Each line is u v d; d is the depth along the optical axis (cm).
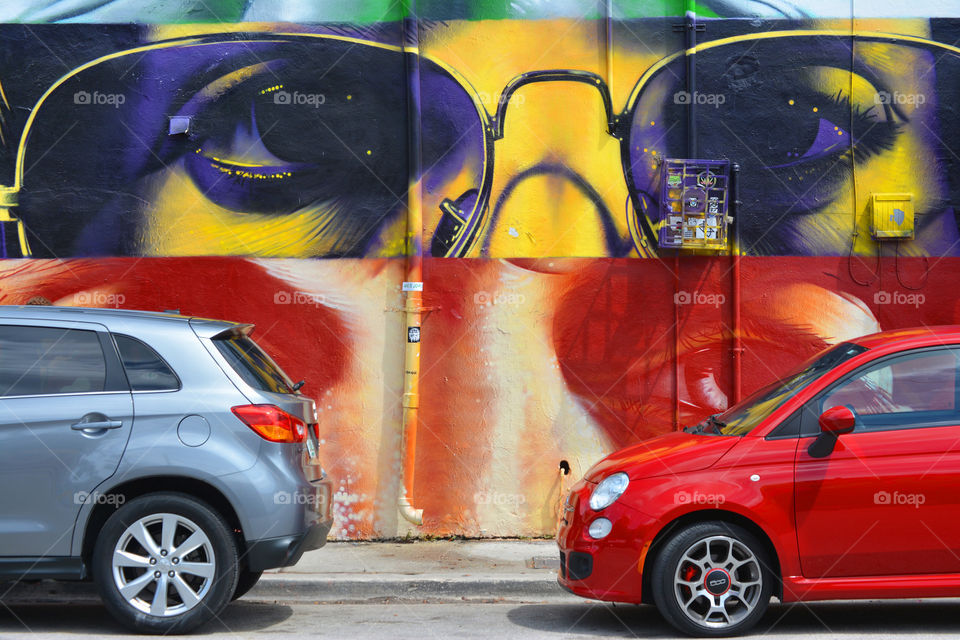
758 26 913
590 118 905
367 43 907
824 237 904
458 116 904
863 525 568
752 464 578
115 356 598
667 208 885
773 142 909
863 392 593
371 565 783
